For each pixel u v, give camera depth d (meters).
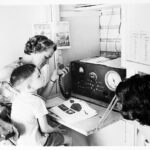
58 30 1.69
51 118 1.45
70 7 1.75
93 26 1.97
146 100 0.93
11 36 1.55
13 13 1.53
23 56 1.58
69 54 1.84
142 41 1.16
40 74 1.39
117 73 1.45
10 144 1.41
